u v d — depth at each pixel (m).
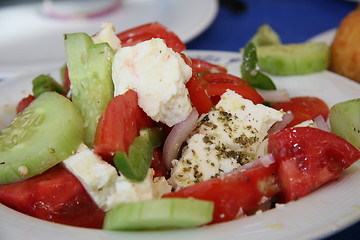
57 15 0.61
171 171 0.27
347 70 0.41
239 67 0.38
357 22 0.41
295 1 0.66
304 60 0.37
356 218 0.24
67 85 0.33
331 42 0.43
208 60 0.40
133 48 0.27
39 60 0.49
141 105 0.26
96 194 0.25
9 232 0.24
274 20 0.61
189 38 0.51
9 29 0.58
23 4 0.64
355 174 0.26
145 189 0.25
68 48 0.28
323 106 0.33
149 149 0.26
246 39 0.56
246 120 0.28
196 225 0.23
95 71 0.28
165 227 0.23
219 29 0.59
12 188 0.26
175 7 0.59
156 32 0.32
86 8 0.61
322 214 0.24
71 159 0.26
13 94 0.37
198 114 0.28
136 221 0.23
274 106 0.33
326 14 0.62
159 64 0.26
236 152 0.28
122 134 0.25
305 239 0.22
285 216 0.24
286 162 0.26
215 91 0.30
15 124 0.28
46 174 0.27
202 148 0.27
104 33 0.30
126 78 0.27
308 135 0.26
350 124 0.29
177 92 0.26
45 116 0.27
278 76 0.38
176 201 0.22
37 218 0.25
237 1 0.65
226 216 0.25
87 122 0.28
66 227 0.24
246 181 0.25
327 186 0.26
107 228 0.23
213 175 0.27
